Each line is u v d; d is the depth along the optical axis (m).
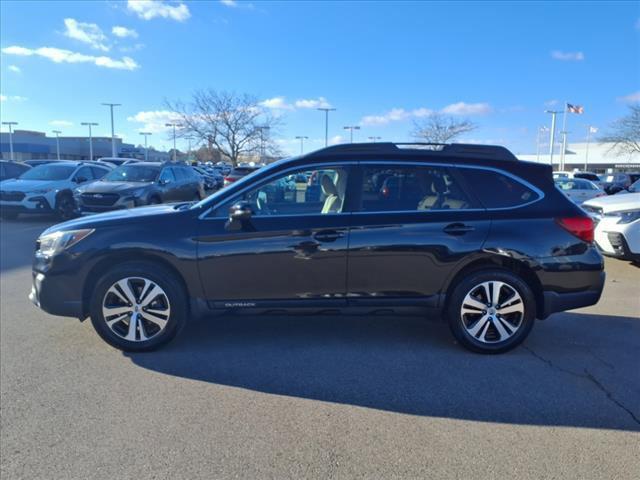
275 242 4.27
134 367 4.09
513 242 4.30
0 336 4.78
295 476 2.69
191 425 3.20
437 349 4.54
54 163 15.54
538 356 4.40
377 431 3.15
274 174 4.42
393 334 4.93
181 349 4.48
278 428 3.17
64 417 3.28
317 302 4.36
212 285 4.32
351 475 2.70
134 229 4.30
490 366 4.17
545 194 4.45
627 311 5.84
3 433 3.09
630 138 41.41
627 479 2.69
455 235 4.29
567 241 4.35
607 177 32.03
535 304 4.45
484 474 2.72
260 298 4.36
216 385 3.78
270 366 4.13
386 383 3.83
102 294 4.30
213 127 40.25
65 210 14.38
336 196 4.40
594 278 4.39
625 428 3.21
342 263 4.29
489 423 3.26
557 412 3.41
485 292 4.38
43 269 4.34
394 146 4.51
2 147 77.19
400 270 4.32
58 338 4.73
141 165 14.09
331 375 3.97
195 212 4.38
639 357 4.39
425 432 3.14
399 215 4.32
